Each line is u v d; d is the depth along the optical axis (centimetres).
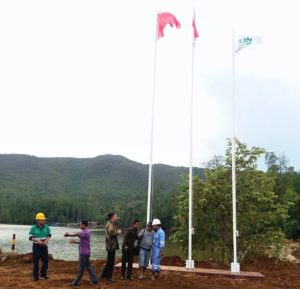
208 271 1560
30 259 1822
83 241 1228
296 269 1869
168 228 7038
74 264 1761
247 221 2105
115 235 1317
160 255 1392
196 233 2117
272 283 1427
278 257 2172
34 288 1150
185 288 1247
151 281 1327
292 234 5694
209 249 2139
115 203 15762
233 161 1686
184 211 2142
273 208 2178
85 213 15138
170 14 1812
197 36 1808
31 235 1307
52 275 1428
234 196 1653
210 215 2125
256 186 2141
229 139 2212
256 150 2183
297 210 5712
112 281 1282
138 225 1375
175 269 1591
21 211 14375
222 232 2120
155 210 7581
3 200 16425
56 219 14912
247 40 1770
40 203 15338
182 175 2266
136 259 1994
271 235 2091
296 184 7300
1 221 14025
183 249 2162
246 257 2133
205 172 2222
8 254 2031
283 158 8469
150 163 1691
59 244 5053
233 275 1513
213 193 2100
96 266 1634
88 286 1198
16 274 1441
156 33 1797
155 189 10581
